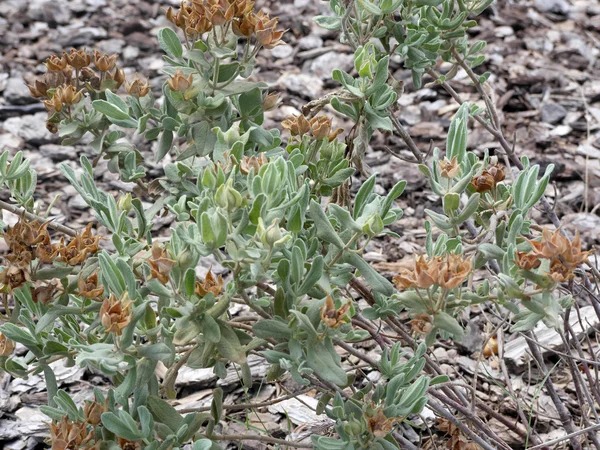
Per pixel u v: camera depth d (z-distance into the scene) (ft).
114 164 1.71
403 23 1.85
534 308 1.42
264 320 1.43
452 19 1.94
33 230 1.45
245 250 1.36
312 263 1.43
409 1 1.82
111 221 1.57
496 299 1.47
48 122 1.68
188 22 1.53
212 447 1.57
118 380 1.63
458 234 1.56
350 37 1.78
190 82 1.56
